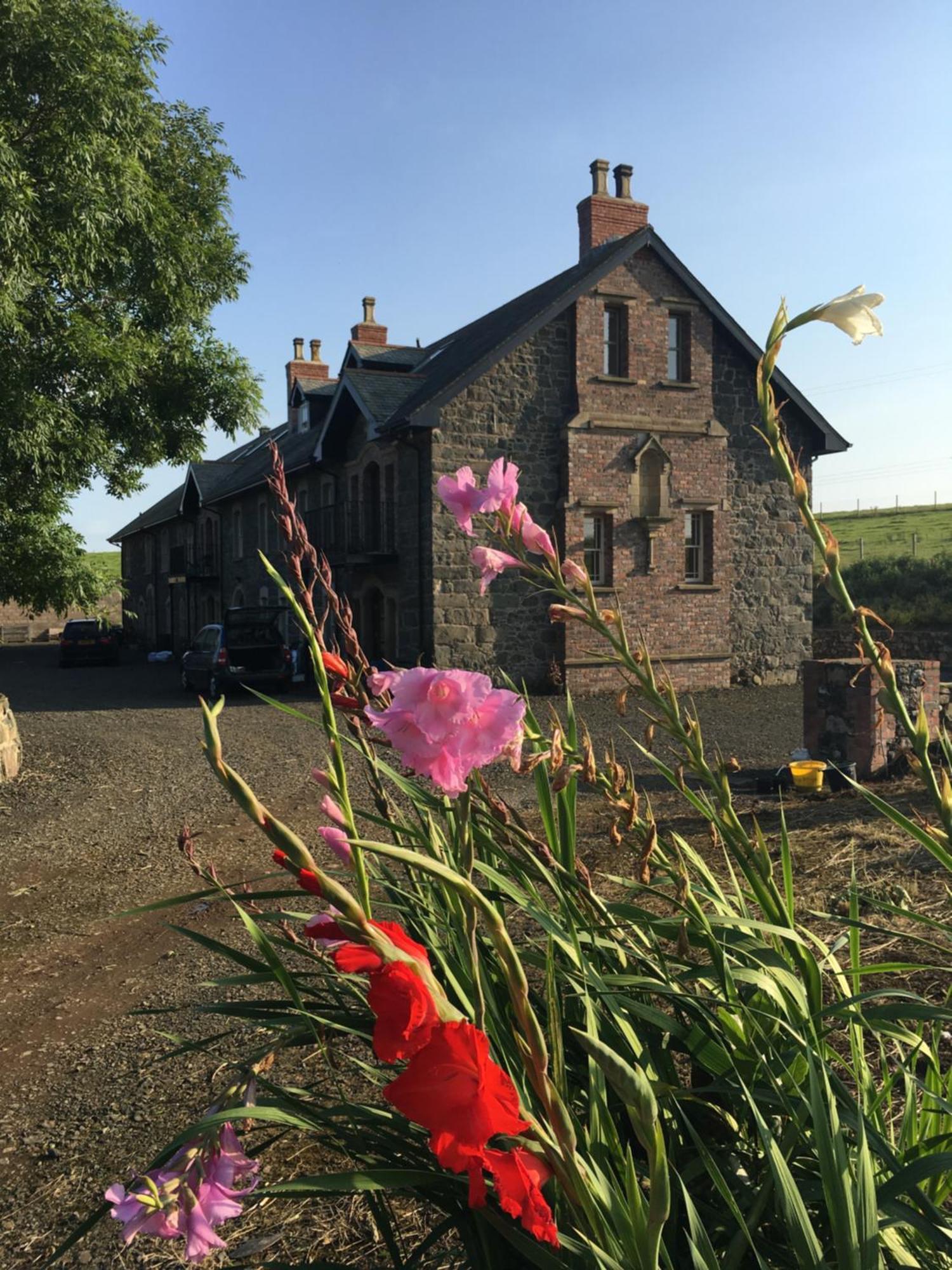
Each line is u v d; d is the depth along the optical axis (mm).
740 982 1792
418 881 1633
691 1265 1355
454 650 16500
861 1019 1426
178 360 11125
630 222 19000
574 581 1450
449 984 1369
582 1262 1090
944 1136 1387
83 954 5105
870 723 7738
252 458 31422
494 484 1434
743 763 9414
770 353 1312
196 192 11961
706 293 18062
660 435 17875
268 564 1086
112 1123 3246
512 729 868
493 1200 1189
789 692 17625
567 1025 1510
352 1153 1277
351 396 19016
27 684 23172
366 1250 2227
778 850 5535
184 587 35438
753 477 18906
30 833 7949
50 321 9695
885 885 4520
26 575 10766
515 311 19609
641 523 17703
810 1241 1073
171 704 17828
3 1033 4160
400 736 871
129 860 6992
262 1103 1218
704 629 18203
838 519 43844
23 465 9836
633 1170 974
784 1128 1505
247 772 10484
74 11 9250
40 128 9430
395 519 18219
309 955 1468
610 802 1386
